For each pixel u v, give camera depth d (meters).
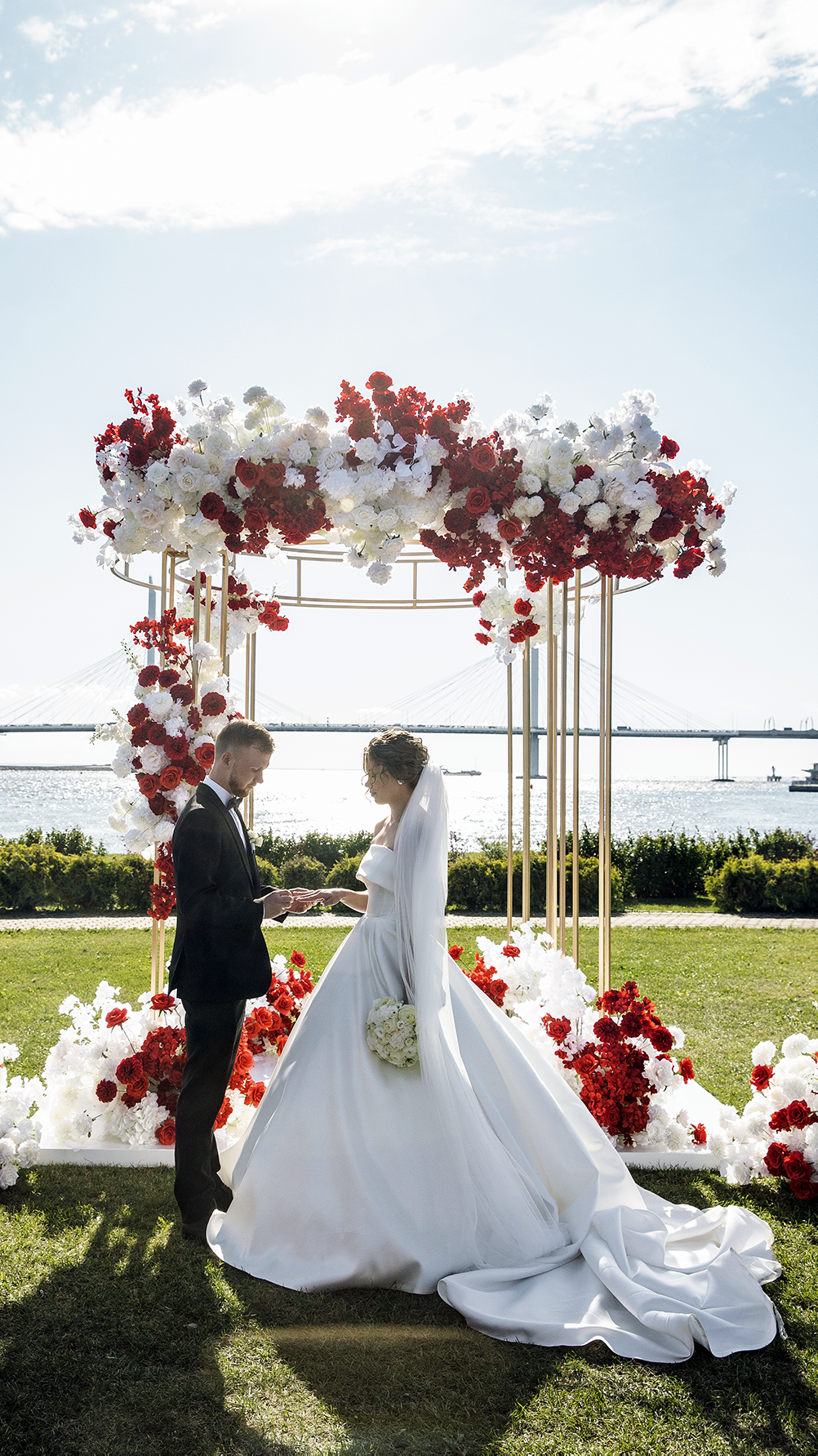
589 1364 2.53
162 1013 4.16
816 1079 3.85
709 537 4.22
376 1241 2.93
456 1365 2.53
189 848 3.24
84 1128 3.89
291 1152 3.07
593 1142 3.37
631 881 13.69
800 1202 3.56
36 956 8.55
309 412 3.72
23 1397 2.36
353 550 3.96
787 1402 2.38
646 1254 2.97
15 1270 2.96
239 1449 2.19
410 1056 3.05
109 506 3.85
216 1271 2.99
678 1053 5.64
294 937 9.66
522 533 3.96
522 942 4.80
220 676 4.27
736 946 9.42
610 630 4.31
